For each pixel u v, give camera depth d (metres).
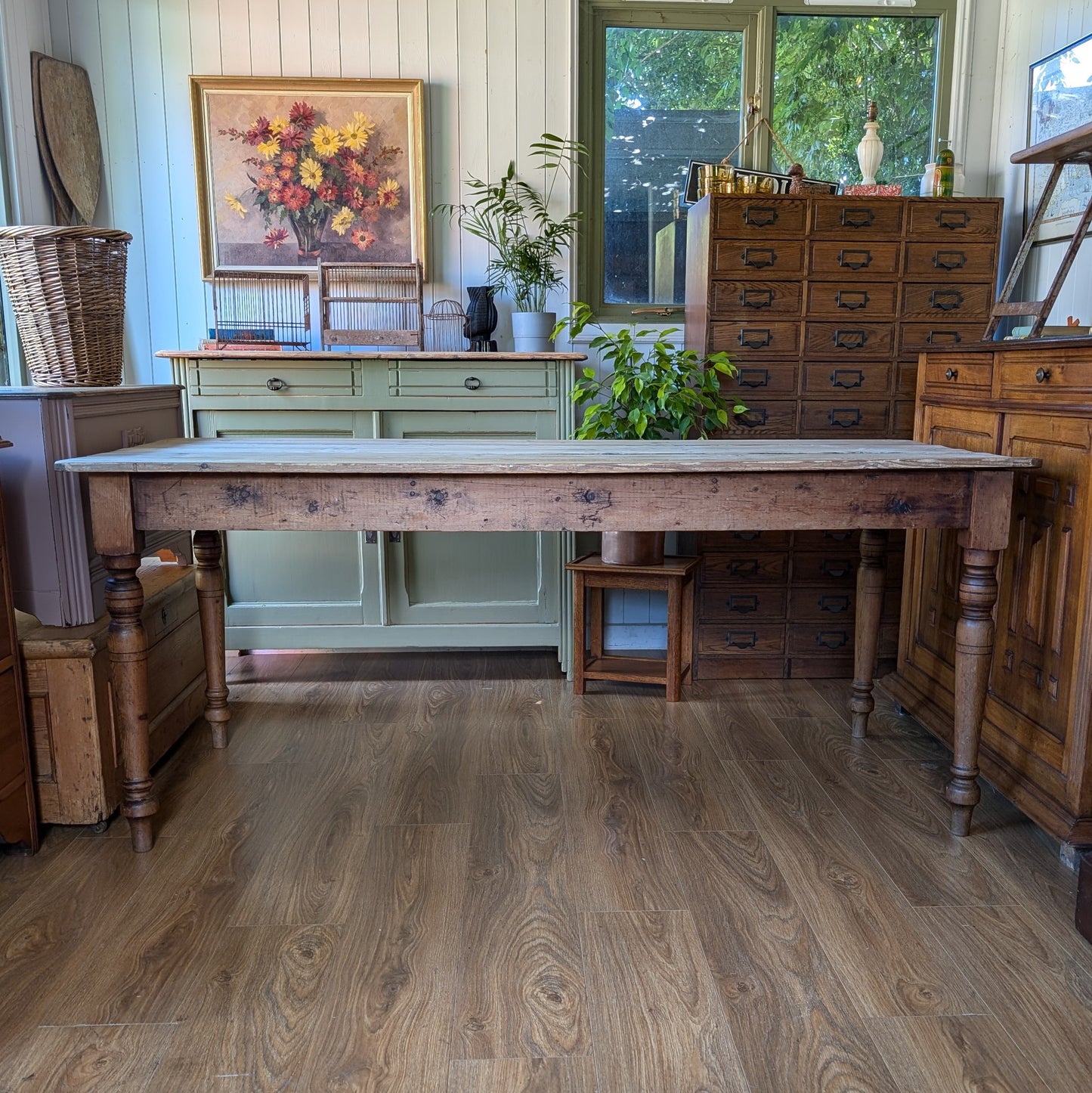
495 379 3.12
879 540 2.62
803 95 3.48
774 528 1.97
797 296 3.06
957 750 2.09
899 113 3.52
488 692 3.13
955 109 3.45
